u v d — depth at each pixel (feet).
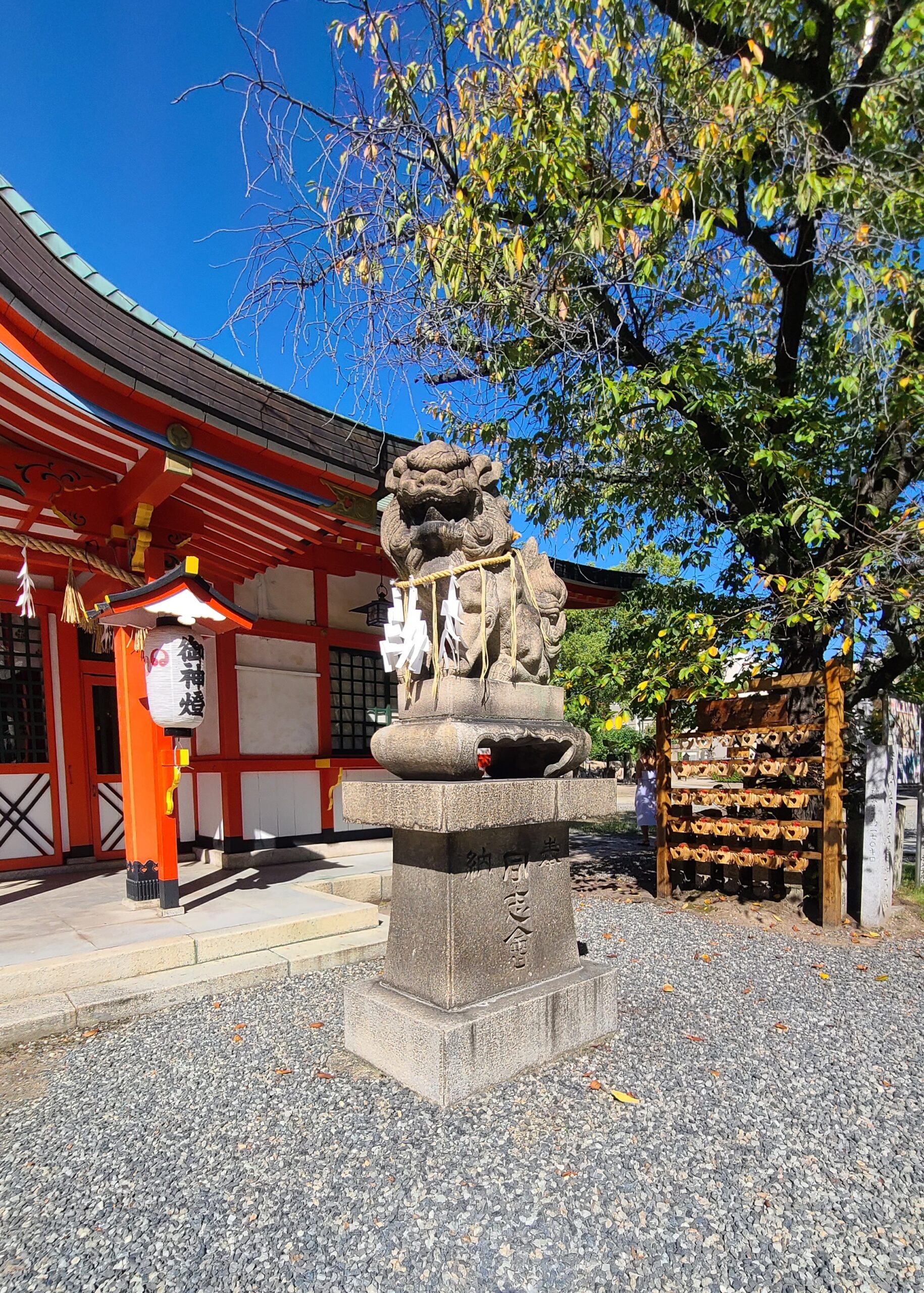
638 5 16.19
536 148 16.75
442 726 9.94
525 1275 6.54
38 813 23.76
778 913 19.77
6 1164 8.49
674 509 25.41
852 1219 7.27
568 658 59.47
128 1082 10.55
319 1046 11.64
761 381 22.09
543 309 19.75
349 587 30.09
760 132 15.75
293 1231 7.15
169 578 16.31
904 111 17.20
